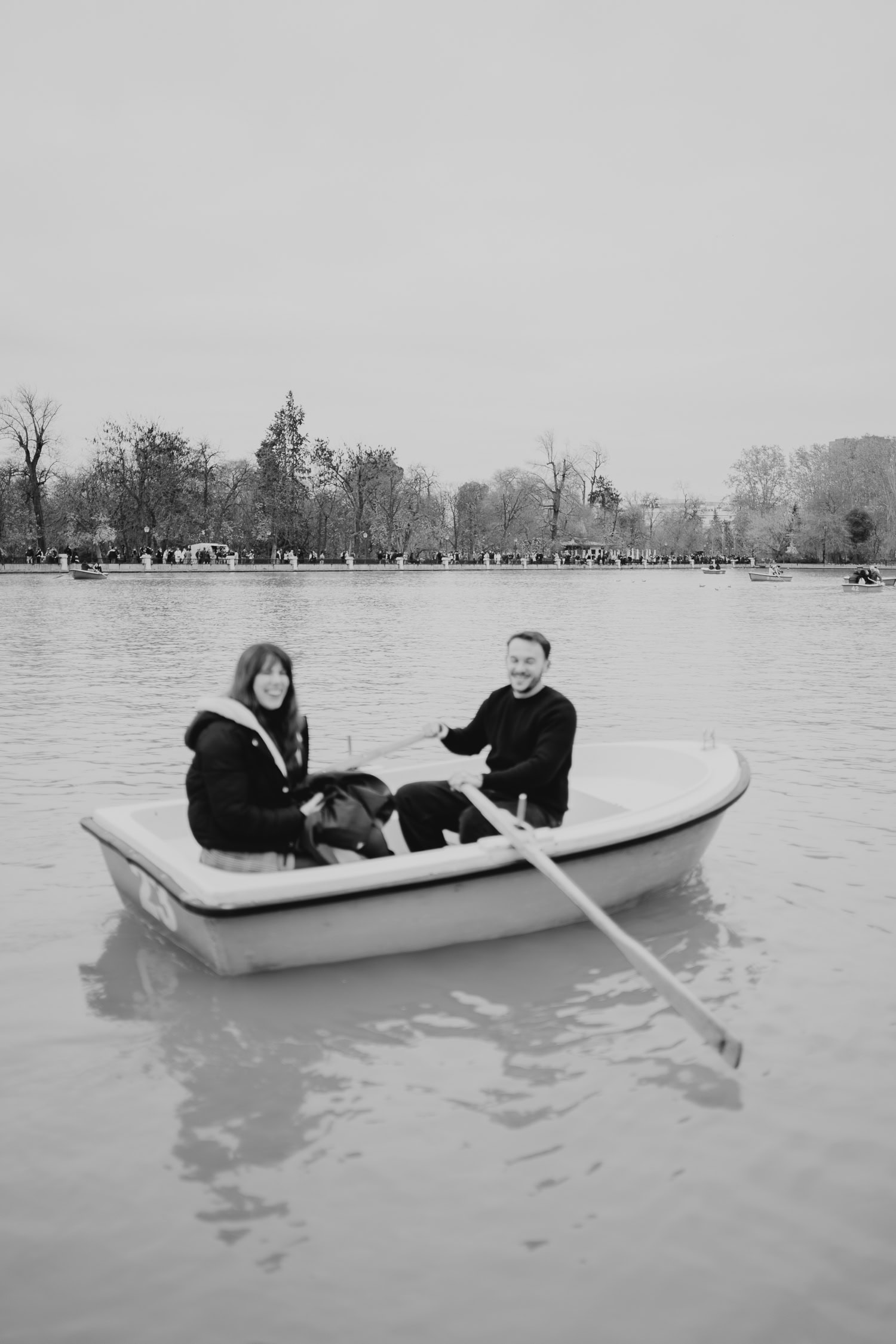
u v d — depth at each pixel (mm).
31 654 18141
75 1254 2930
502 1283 2816
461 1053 3996
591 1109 3617
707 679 15180
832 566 90750
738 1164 3322
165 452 70812
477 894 4754
